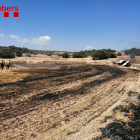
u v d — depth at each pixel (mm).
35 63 32406
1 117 5766
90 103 7637
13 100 7688
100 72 19562
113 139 4316
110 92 9805
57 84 11750
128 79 14617
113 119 5688
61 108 6863
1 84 10969
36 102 7551
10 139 4336
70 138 4441
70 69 22266
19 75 15195
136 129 4828
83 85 11680
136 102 7637
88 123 5418
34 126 5145
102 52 43406
